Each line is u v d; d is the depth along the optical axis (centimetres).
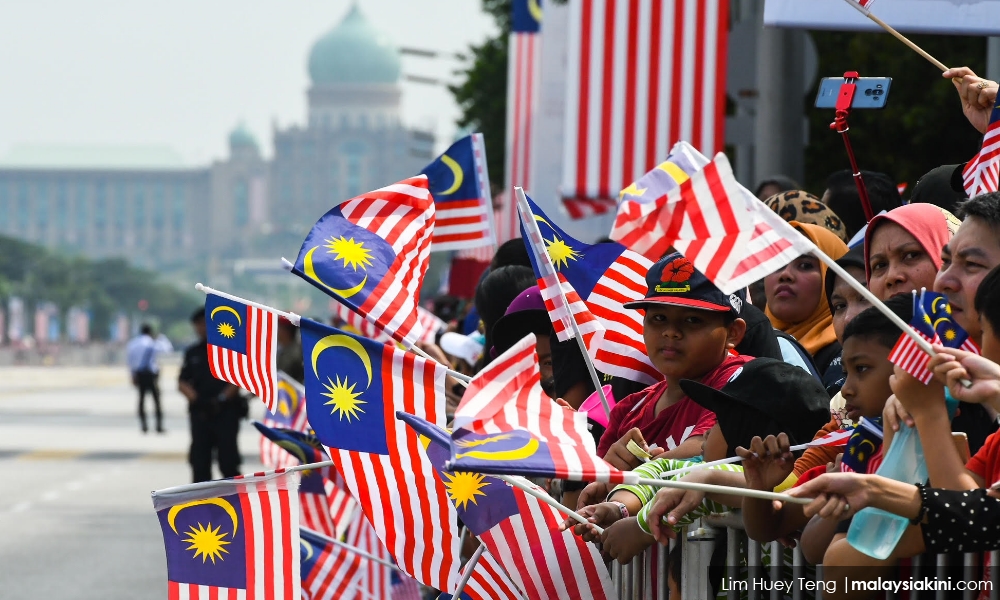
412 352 1598
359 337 1532
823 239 1959
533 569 1523
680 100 3569
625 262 1844
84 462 7712
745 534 1362
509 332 1911
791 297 1953
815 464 1327
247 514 1617
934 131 4628
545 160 5447
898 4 2255
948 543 1041
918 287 1459
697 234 1139
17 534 4681
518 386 1173
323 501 2300
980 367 1024
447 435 1268
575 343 1889
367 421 1529
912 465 1112
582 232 5494
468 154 2461
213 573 1614
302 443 2305
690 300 1496
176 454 8331
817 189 5069
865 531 1086
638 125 3581
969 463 1123
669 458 1470
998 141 1625
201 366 5491
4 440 9531
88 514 5250
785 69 3959
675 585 1415
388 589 2244
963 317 1259
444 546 1529
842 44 4969
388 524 1527
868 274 1520
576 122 3594
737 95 4100
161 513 1620
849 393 1229
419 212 1652
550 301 1542
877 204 2228
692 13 3562
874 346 1206
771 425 1341
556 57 5412
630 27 3566
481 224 2455
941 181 1912
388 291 1608
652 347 1536
